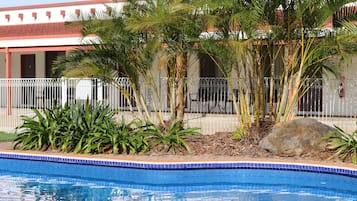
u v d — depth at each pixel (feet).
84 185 34.94
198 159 36.50
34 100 62.13
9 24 81.66
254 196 31.53
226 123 52.03
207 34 40.09
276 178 34.83
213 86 56.03
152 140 40.88
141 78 49.42
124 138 40.29
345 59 37.37
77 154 39.40
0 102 67.21
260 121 42.55
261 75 41.65
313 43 39.88
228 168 35.45
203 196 31.53
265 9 38.37
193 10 39.78
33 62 83.30
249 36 38.68
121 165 36.22
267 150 38.45
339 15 40.55
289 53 40.81
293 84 42.42
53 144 41.45
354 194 32.01
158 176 35.06
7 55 71.82
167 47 41.75
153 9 41.04
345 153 36.45
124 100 57.41
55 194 31.83
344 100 57.11
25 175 38.86
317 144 37.55
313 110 55.57
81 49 44.47
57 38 68.33
